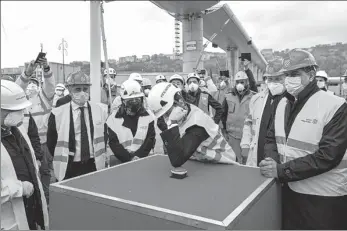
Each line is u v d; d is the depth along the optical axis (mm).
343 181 1689
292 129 1771
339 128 1570
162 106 1672
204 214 1083
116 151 2762
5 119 1760
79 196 1330
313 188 1699
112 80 5094
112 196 1271
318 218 1690
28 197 1861
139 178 1562
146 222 1149
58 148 2676
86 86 2697
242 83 4254
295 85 1745
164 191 1343
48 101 4047
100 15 3240
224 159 1852
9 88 1780
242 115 4262
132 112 2830
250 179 1556
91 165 2764
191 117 1742
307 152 1694
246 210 1160
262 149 2705
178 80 4820
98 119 2803
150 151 2924
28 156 2029
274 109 2564
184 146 1625
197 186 1438
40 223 2062
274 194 1593
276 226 1674
